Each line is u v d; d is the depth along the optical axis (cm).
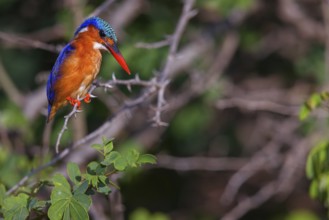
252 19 1391
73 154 1079
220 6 1139
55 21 1366
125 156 584
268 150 1270
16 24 1380
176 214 1577
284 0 1350
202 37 1308
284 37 1438
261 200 1220
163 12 1270
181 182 1602
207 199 1647
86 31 827
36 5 1386
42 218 625
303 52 1405
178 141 1471
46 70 1409
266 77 1479
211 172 1641
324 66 1386
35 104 1239
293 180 1372
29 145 1195
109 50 827
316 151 794
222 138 1507
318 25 1373
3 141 1116
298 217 1469
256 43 1397
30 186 721
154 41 1216
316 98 790
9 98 1231
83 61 816
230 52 1327
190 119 1377
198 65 1335
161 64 1198
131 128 1304
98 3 1230
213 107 1402
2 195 671
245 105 1175
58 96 826
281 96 1338
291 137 1284
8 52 1405
